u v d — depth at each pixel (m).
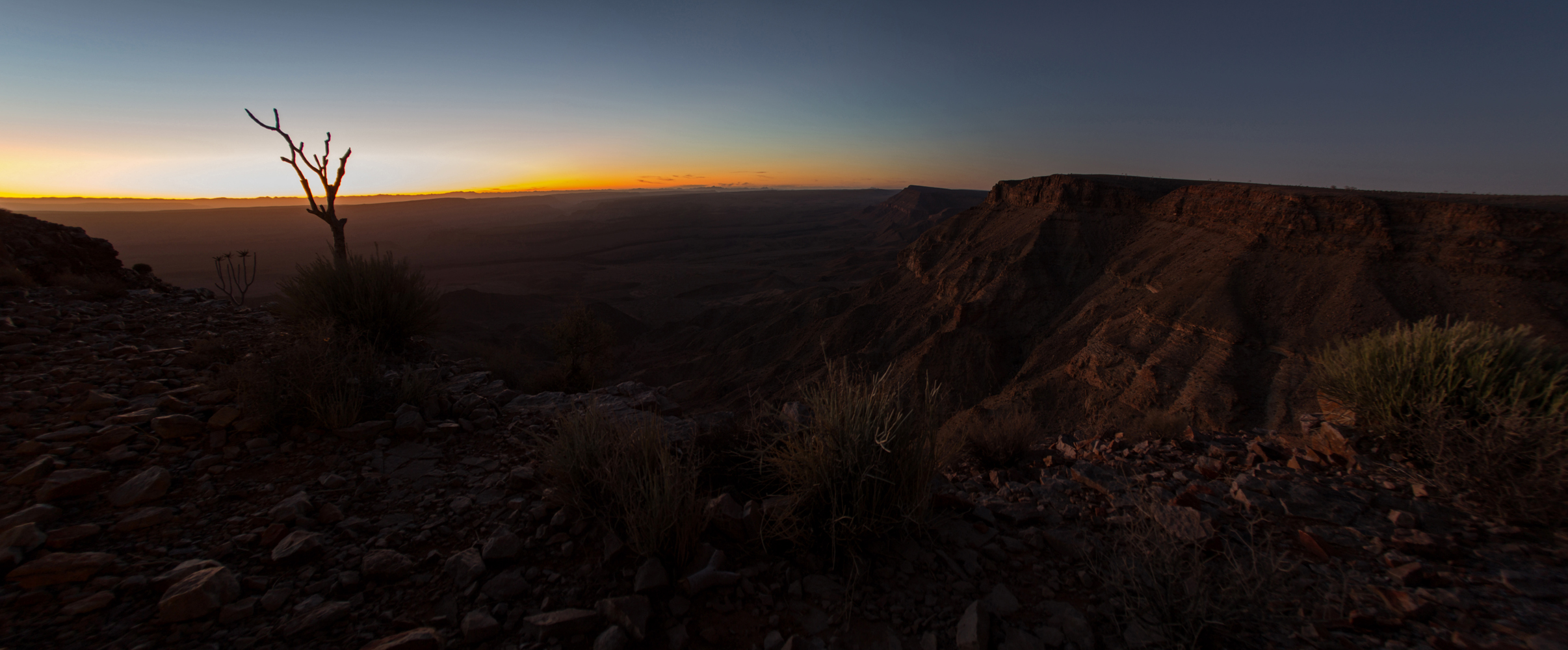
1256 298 37.69
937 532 3.24
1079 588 2.82
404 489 3.58
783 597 2.66
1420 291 34.34
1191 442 5.21
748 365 71.44
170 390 4.89
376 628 2.34
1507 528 3.24
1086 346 41.41
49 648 2.11
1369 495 3.77
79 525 2.86
